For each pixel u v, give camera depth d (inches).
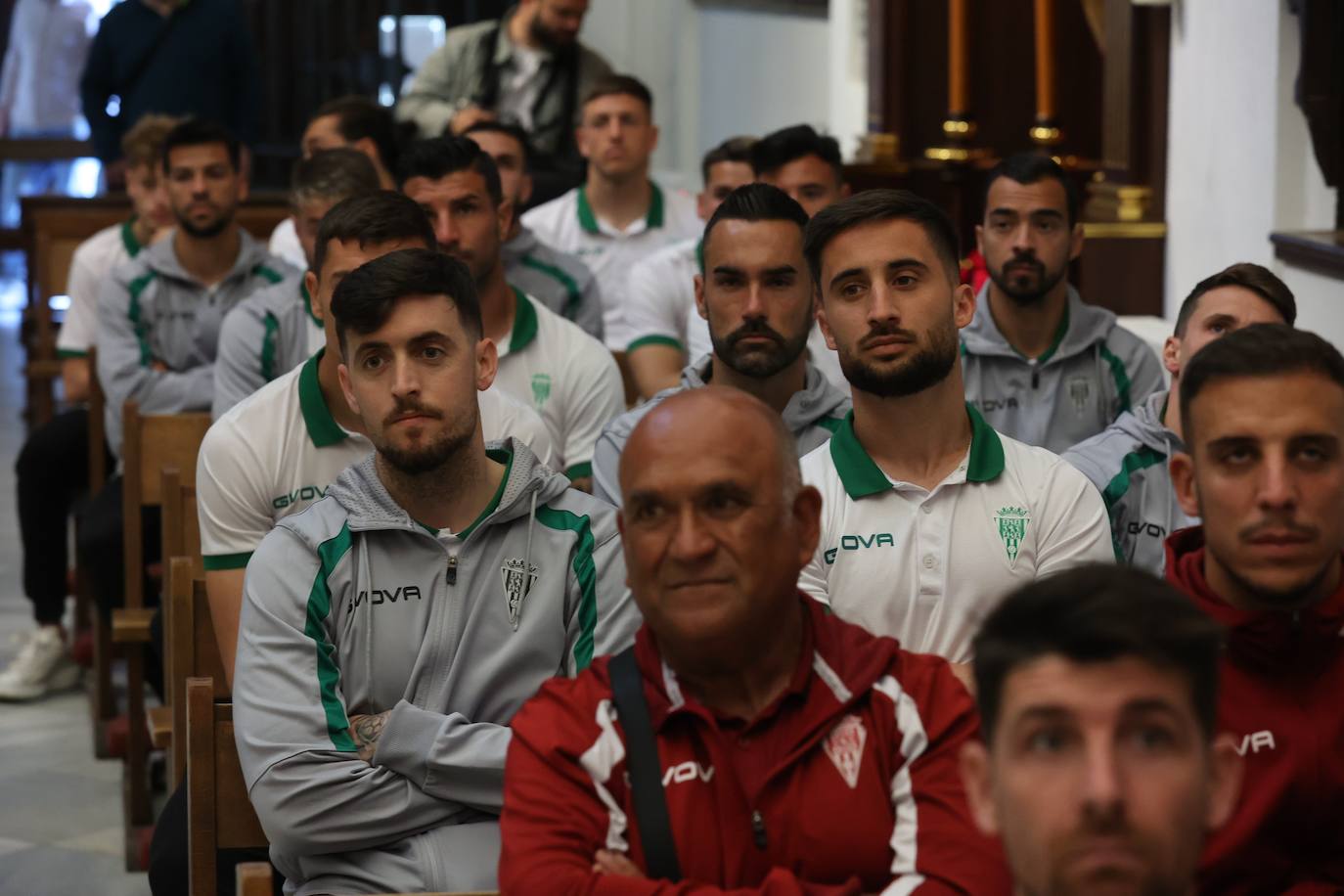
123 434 195.6
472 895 100.3
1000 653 60.6
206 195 232.1
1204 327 142.1
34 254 343.3
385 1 480.4
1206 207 234.5
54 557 239.3
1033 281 178.5
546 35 357.1
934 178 327.6
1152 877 58.2
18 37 538.6
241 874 85.7
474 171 178.9
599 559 121.6
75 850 185.0
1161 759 58.8
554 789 90.5
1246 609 94.0
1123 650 58.9
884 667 91.5
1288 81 209.5
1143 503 144.1
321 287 149.4
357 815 113.1
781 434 89.0
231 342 185.9
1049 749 59.5
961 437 118.1
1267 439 89.7
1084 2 277.1
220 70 379.6
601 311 229.5
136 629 184.2
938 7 330.3
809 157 216.2
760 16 429.4
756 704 90.9
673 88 469.1
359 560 118.7
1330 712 93.5
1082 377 182.1
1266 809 93.2
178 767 141.9
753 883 89.3
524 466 122.0
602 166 267.3
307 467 142.9
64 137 537.0
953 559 115.9
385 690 118.9
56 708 234.8
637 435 87.7
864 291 114.4
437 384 116.5
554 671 121.0
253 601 117.7
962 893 86.7
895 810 90.0
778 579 87.7
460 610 119.2
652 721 90.2
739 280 143.0
